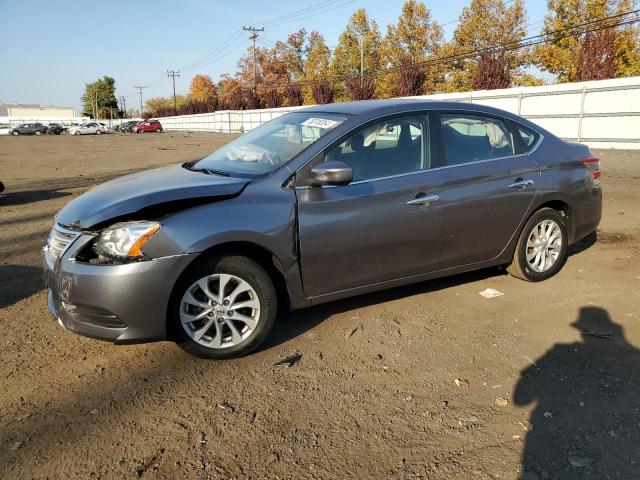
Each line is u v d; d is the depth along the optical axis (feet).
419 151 12.94
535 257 15.14
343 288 12.05
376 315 13.26
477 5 135.64
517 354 11.16
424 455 8.05
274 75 255.70
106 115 444.55
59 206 30.76
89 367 10.86
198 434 8.63
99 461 7.98
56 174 49.06
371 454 8.09
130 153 80.38
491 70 97.04
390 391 9.85
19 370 10.73
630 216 24.34
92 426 8.86
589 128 69.00
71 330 10.41
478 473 7.63
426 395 9.69
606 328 12.28
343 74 190.70
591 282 15.38
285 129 13.43
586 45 90.22
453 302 14.05
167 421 8.98
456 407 9.30
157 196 10.37
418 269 13.01
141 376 10.49
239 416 9.11
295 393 9.80
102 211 10.25
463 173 13.25
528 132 15.05
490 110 14.48
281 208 10.94
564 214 15.84
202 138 144.25
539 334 12.07
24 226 25.08
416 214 12.50
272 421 8.96
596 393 9.62
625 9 103.81
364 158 12.17
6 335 12.39
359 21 185.47
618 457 7.91
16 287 15.87
